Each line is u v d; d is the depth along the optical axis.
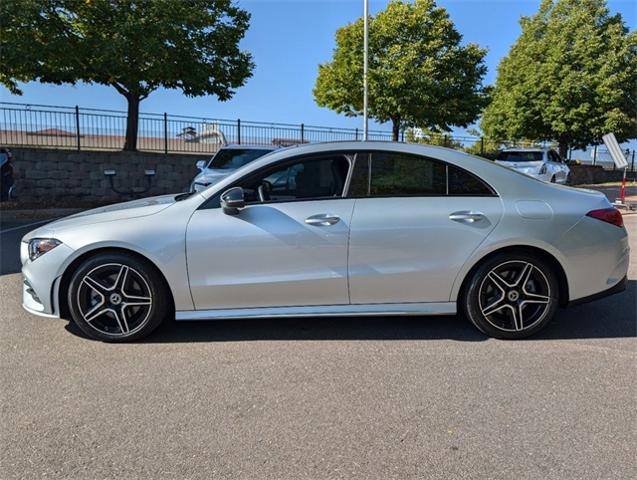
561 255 4.07
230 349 3.97
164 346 4.03
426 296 4.10
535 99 26.52
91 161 15.65
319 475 2.44
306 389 3.30
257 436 2.77
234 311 4.04
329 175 4.10
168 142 17.39
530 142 28.66
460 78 20.77
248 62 16.75
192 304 4.02
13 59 12.82
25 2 12.45
